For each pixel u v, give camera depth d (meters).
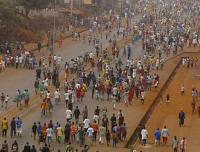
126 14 190.62
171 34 144.88
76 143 62.91
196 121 77.62
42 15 159.00
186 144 66.19
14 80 93.50
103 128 63.62
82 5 193.25
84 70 99.12
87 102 81.69
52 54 110.62
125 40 144.75
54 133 64.00
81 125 64.19
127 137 66.56
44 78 90.94
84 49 128.00
